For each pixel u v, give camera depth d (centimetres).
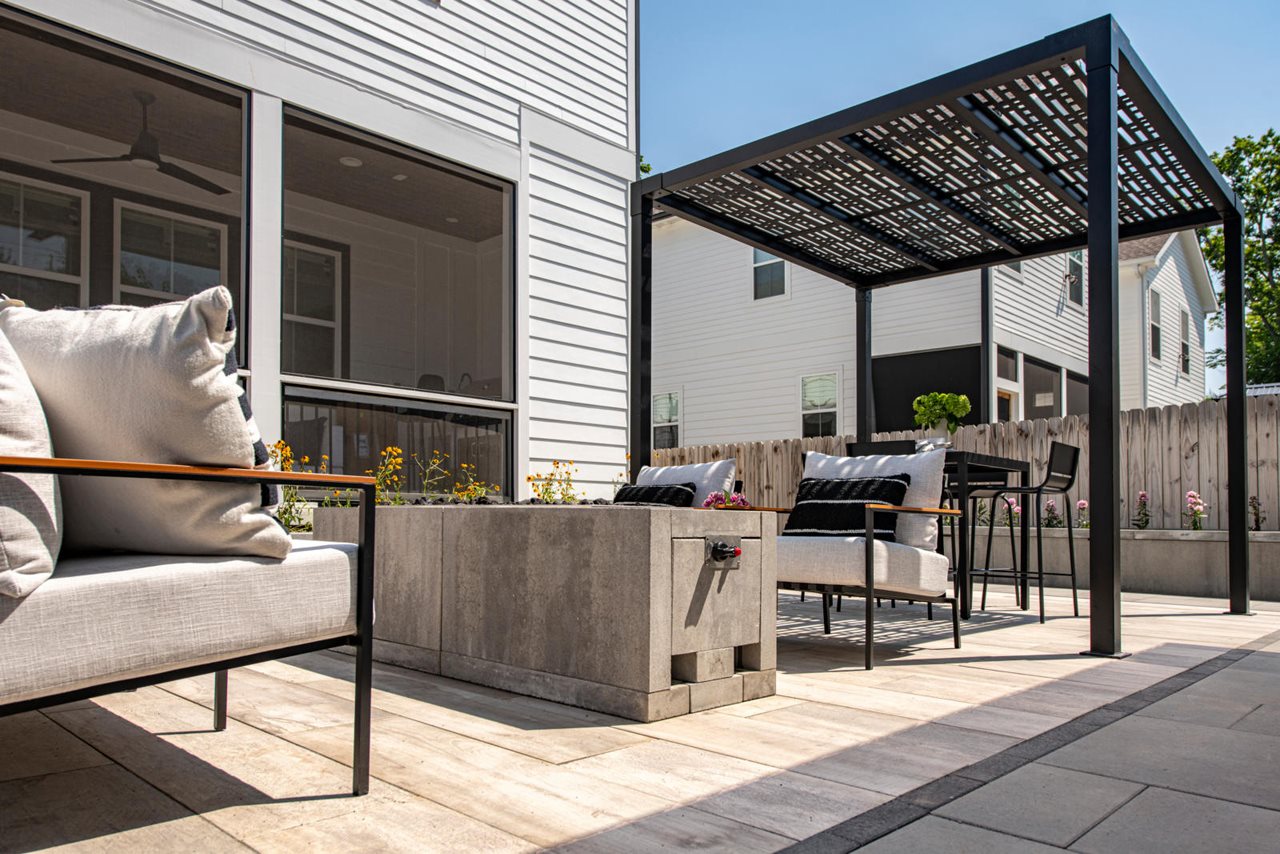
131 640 138
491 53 547
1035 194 505
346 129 475
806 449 856
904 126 432
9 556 126
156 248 420
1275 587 571
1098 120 342
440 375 518
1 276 386
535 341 563
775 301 1237
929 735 213
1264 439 607
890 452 443
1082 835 148
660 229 1374
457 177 534
